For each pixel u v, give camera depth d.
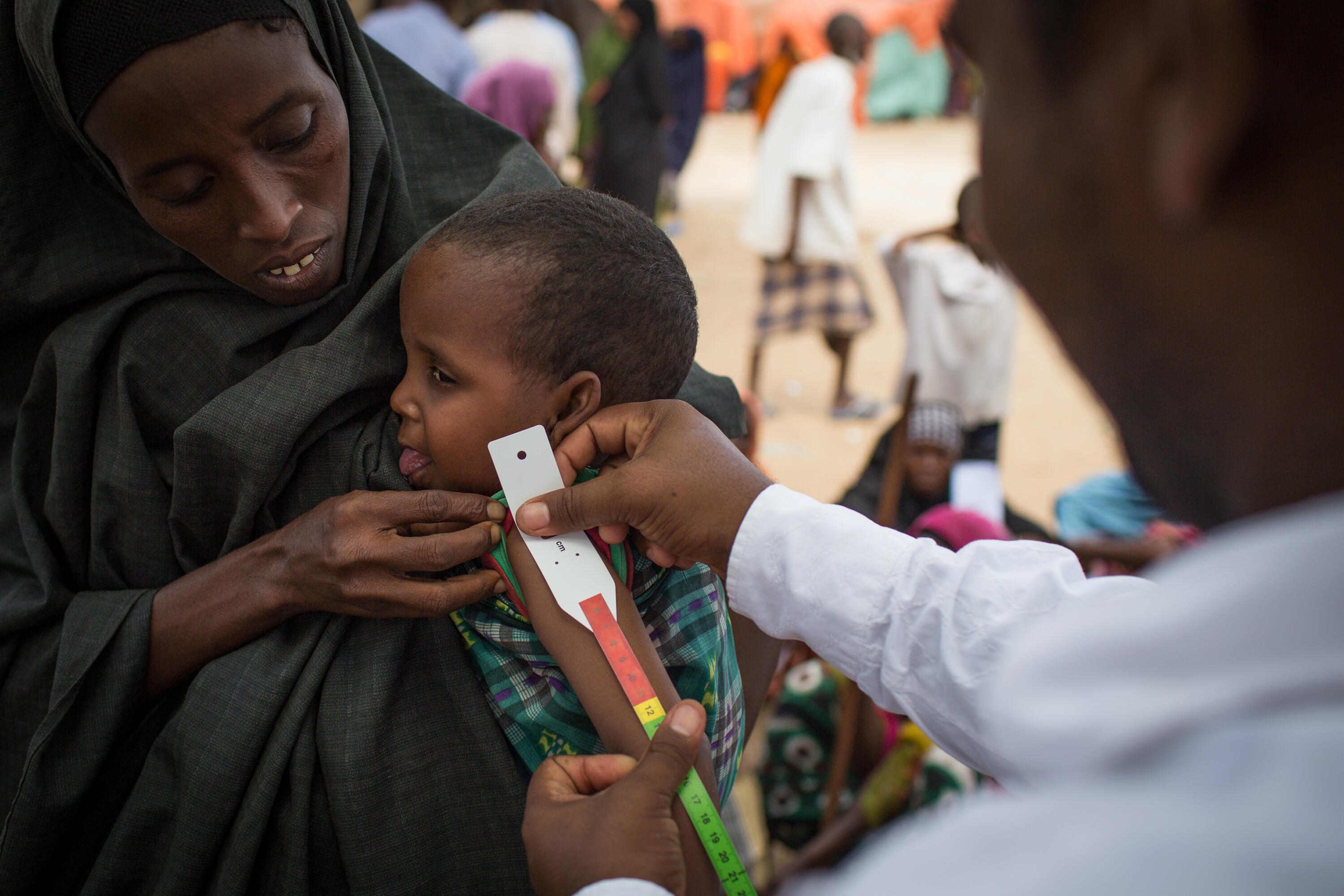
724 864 0.80
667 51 6.85
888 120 15.18
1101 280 0.46
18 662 1.13
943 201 10.51
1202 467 0.47
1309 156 0.36
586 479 1.06
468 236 1.00
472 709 1.04
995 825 0.39
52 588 1.11
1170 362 0.45
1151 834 0.34
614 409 1.05
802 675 2.41
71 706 1.03
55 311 1.19
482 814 1.02
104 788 1.09
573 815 0.79
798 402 5.84
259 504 1.05
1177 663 0.37
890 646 0.89
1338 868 0.31
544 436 1.00
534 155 1.26
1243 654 0.36
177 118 0.88
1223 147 0.37
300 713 1.00
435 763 1.02
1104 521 2.99
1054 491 4.95
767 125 6.10
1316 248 0.37
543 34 6.25
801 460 5.07
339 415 1.08
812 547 0.93
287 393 1.02
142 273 1.13
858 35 5.27
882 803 2.15
